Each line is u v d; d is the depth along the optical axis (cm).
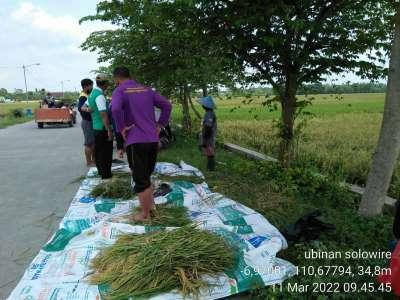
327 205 648
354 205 657
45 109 2572
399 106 532
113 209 605
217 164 977
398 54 515
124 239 454
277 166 812
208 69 1084
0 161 1174
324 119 2375
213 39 783
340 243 469
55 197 732
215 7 720
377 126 1919
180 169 876
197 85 1388
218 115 2856
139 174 546
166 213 574
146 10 796
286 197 661
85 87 970
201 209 590
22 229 566
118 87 558
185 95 1650
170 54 1194
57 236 493
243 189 706
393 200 648
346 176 866
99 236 476
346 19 762
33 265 420
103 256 422
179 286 374
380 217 551
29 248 497
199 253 404
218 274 387
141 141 545
